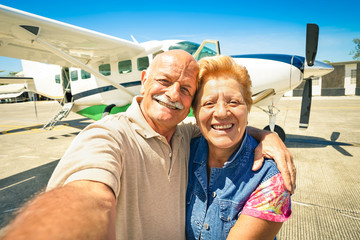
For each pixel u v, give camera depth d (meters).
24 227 0.27
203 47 4.40
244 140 0.75
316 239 1.84
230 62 0.74
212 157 0.82
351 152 4.19
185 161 0.89
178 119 0.80
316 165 3.58
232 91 0.70
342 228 1.97
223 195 0.72
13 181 3.29
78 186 0.46
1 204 2.57
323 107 12.59
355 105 12.92
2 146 5.78
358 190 2.67
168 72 0.74
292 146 4.78
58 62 5.41
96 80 5.60
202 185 0.78
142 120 0.78
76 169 0.53
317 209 2.29
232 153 0.76
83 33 3.93
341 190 2.68
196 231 0.78
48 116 13.71
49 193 0.41
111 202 0.46
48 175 3.50
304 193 2.64
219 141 0.69
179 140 0.86
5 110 19.38
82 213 0.35
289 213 0.65
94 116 6.18
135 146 0.74
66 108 6.87
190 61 0.78
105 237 0.35
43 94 8.70
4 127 9.49
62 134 7.36
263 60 3.96
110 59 5.23
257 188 0.67
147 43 5.12
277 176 0.66
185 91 0.77
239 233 0.62
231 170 0.73
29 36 3.59
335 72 21.50
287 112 11.21
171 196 0.80
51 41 4.16
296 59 3.89
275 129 4.61
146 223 0.74
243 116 0.71
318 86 22.44
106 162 0.56
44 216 0.31
